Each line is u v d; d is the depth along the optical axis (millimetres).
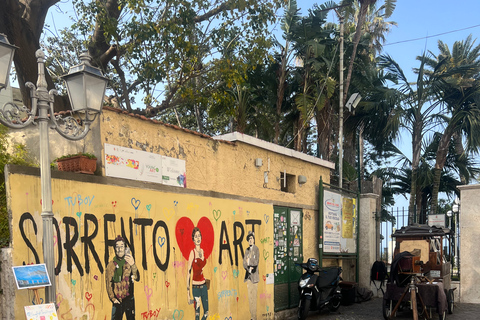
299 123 20625
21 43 11977
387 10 20281
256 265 10117
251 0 14672
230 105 16391
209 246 8742
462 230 14148
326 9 17641
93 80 5473
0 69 4512
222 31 15375
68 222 6070
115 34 13625
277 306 10898
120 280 6727
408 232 11914
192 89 15641
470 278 13844
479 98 18938
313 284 10297
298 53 19922
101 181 6660
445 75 19250
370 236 15070
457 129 19906
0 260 5422
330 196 13289
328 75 18891
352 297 12898
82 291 6125
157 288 7395
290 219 11734
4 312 5328
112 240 6688
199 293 8328
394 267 10109
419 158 20594
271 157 11203
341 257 13602
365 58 20938
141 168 7461
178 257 7926
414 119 20406
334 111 21656
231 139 9875
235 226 9562
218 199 9125
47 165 5039
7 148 7211
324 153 20672
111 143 6965
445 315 11047
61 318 5797
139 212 7238
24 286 4594
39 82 5055
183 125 23906
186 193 8289
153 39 13992
